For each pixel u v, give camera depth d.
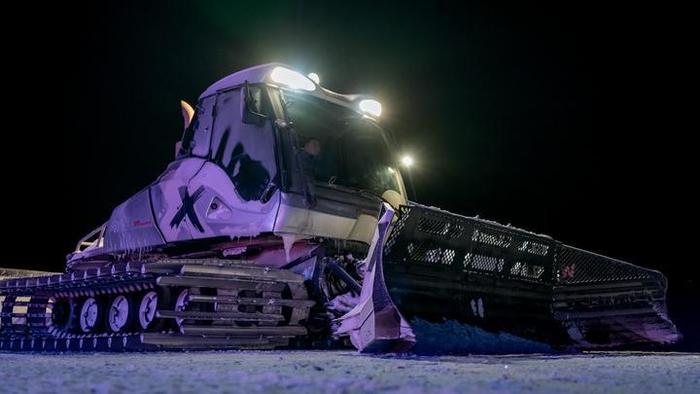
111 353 7.25
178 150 8.88
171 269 6.96
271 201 7.60
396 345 6.23
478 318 7.14
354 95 9.31
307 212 7.71
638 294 8.52
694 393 3.51
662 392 3.53
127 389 3.25
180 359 5.73
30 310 9.79
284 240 7.66
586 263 8.40
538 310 7.88
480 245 7.36
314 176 8.30
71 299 9.09
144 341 6.65
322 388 3.32
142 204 9.00
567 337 7.93
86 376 3.92
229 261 7.41
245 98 7.86
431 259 6.91
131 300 7.87
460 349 6.57
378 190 8.97
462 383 3.68
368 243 8.37
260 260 8.22
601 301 8.33
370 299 6.26
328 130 8.73
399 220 6.66
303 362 5.21
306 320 7.74
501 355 6.78
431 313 6.71
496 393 3.25
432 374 4.20
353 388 3.32
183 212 8.41
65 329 9.06
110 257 9.71
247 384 3.46
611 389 3.60
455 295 7.04
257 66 8.37
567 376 4.25
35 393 3.14
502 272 7.59
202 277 6.98
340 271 7.74
